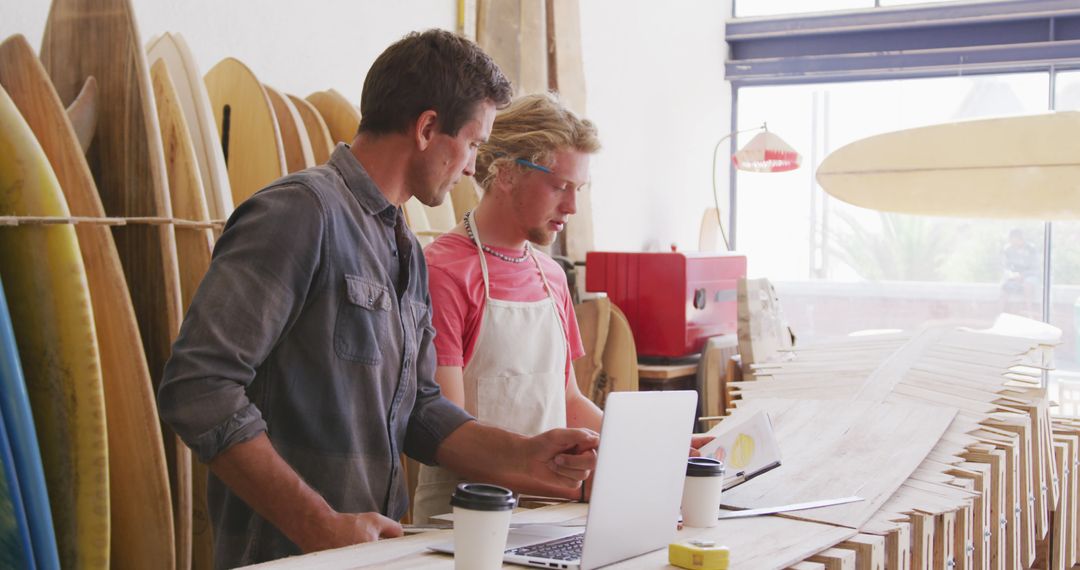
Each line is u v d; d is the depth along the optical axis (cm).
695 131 696
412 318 175
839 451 215
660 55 637
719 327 504
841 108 870
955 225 898
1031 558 263
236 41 328
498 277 210
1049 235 666
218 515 168
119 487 226
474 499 120
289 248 149
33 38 267
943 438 229
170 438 239
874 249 915
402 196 170
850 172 519
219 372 142
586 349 436
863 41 695
